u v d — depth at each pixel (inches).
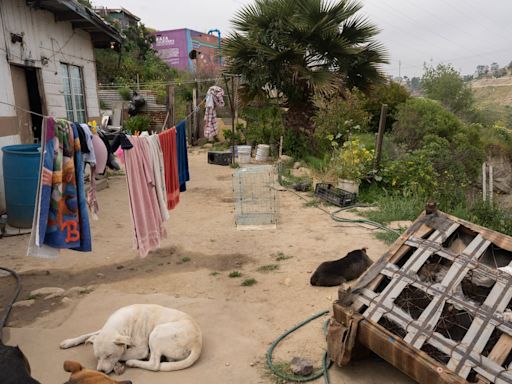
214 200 366.6
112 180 425.1
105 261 230.7
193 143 688.4
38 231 147.3
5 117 299.6
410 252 145.3
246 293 192.1
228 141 652.1
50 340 150.9
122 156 183.3
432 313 122.5
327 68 512.7
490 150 743.1
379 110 729.6
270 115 600.1
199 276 210.7
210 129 612.4
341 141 538.9
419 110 639.1
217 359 141.7
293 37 500.7
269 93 568.4
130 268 221.8
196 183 434.9
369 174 378.0
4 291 193.8
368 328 125.6
